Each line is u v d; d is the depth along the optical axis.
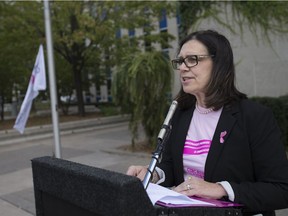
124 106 9.29
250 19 9.69
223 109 1.93
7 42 16.19
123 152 9.38
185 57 1.94
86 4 15.72
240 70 9.85
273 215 1.90
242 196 1.68
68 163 1.62
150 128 9.24
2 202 6.11
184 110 2.15
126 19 16.03
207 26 10.23
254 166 1.82
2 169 8.57
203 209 1.58
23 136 13.02
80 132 14.38
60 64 19.64
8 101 19.66
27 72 16.95
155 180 2.07
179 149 2.05
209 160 1.88
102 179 1.32
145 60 8.70
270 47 9.58
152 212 1.31
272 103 7.99
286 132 7.89
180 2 10.98
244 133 1.82
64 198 1.56
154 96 8.75
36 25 16.25
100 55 18.52
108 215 1.32
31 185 7.04
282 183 1.71
